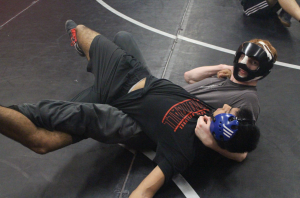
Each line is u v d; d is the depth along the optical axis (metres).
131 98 1.37
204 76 1.74
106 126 1.22
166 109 1.28
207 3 3.24
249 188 1.31
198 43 2.49
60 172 1.39
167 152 1.21
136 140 1.41
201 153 1.30
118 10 3.14
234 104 1.41
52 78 2.07
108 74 1.48
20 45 2.52
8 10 3.21
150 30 2.70
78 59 2.28
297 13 2.50
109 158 1.46
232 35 2.62
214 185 1.33
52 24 2.87
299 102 1.83
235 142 1.10
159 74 2.08
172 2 3.29
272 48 1.36
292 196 1.27
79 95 1.55
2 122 0.99
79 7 3.24
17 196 1.28
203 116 1.26
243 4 2.92
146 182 1.14
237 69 1.40
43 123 1.10
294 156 1.46
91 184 1.33
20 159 1.46
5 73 2.14
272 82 2.02
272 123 1.67
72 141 1.20
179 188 1.31
